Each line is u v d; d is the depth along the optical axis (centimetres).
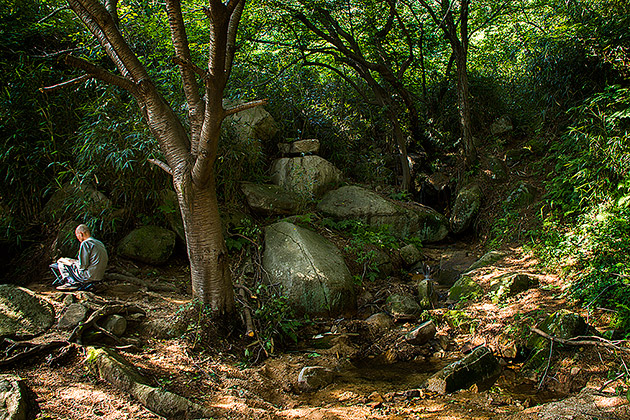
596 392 396
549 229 736
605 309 504
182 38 453
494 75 1207
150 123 488
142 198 680
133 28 859
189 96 484
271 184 867
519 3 1126
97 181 643
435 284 757
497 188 937
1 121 652
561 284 602
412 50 1135
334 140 1045
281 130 973
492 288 644
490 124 1141
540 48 999
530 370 470
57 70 755
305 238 701
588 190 702
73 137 685
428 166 1120
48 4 823
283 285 632
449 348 550
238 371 467
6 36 750
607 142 695
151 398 377
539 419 361
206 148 455
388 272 781
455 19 1112
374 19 1034
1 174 650
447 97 1184
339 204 884
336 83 1162
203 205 504
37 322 451
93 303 495
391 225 873
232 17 498
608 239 581
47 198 691
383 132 1157
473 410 400
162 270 662
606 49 878
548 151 926
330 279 639
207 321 514
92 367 408
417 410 404
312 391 456
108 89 694
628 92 739
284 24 970
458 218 919
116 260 637
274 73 1045
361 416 393
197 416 368
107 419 351
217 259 521
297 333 595
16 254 637
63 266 550
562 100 978
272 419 385
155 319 507
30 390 370
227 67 492
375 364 528
